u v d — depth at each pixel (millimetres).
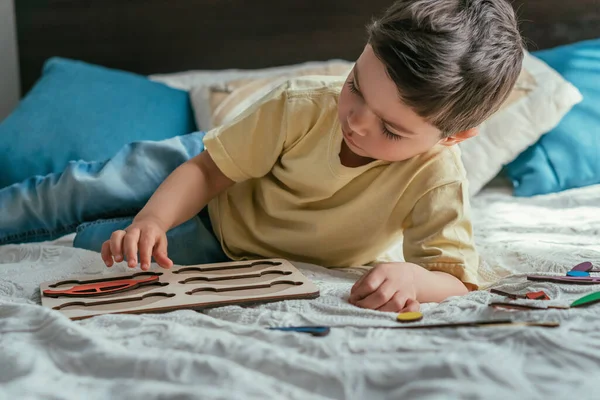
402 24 918
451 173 1097
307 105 1142
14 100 2236
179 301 934
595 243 1291
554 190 1674
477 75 933
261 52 2205
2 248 1206
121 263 1118
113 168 1284
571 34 2148
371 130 960
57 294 958
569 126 1728
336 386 652
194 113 1818
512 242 1304
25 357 712
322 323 831
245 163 1192
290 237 1182
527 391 619
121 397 644
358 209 1133
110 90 1766
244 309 899
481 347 706
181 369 671
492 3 991
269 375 677
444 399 605
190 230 1238
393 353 715
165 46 2205
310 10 2182
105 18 2191
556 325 760
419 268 998
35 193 1278
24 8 2189
